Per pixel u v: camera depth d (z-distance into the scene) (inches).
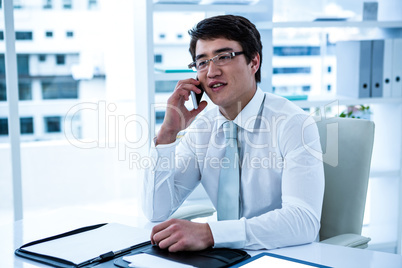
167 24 111.7
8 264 42.6
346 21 99.0
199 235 44.6
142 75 93.2
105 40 142.9
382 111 112.0
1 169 170.2
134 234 49.4
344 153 63.3
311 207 50.6
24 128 173.8
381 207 112.2
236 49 56.5
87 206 159.6
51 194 167.8
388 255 43.6
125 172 170.6
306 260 42.6
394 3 107.4
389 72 102.7
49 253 44.0
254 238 45.6
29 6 164.2
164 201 60.2
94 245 46.0
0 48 147.6
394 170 105.8
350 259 42.6
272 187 58.4
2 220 147.3
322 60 123.9
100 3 147.4
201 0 89.4
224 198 57.7
